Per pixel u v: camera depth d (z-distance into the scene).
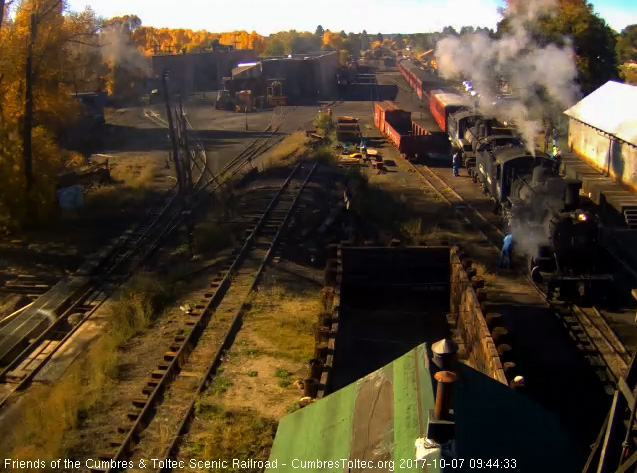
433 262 16.50
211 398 11.49
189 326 14.73
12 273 19.97
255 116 56.69
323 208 25.64
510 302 16.92
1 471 9.65
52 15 27.23
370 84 76.75
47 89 28.69
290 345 13.71
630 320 15.70
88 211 26.22
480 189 29.58
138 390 12.02
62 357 14.45
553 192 18.94
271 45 117.19
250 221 23.14
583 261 17.25
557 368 13.34
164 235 22.94
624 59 79.94
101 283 18.98
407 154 36.28
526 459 5.57
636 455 5.43
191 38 126.75
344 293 16.48
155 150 40.81
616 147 27.22
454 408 5.56
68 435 10.56
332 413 6.43
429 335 14.73
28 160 24.31
